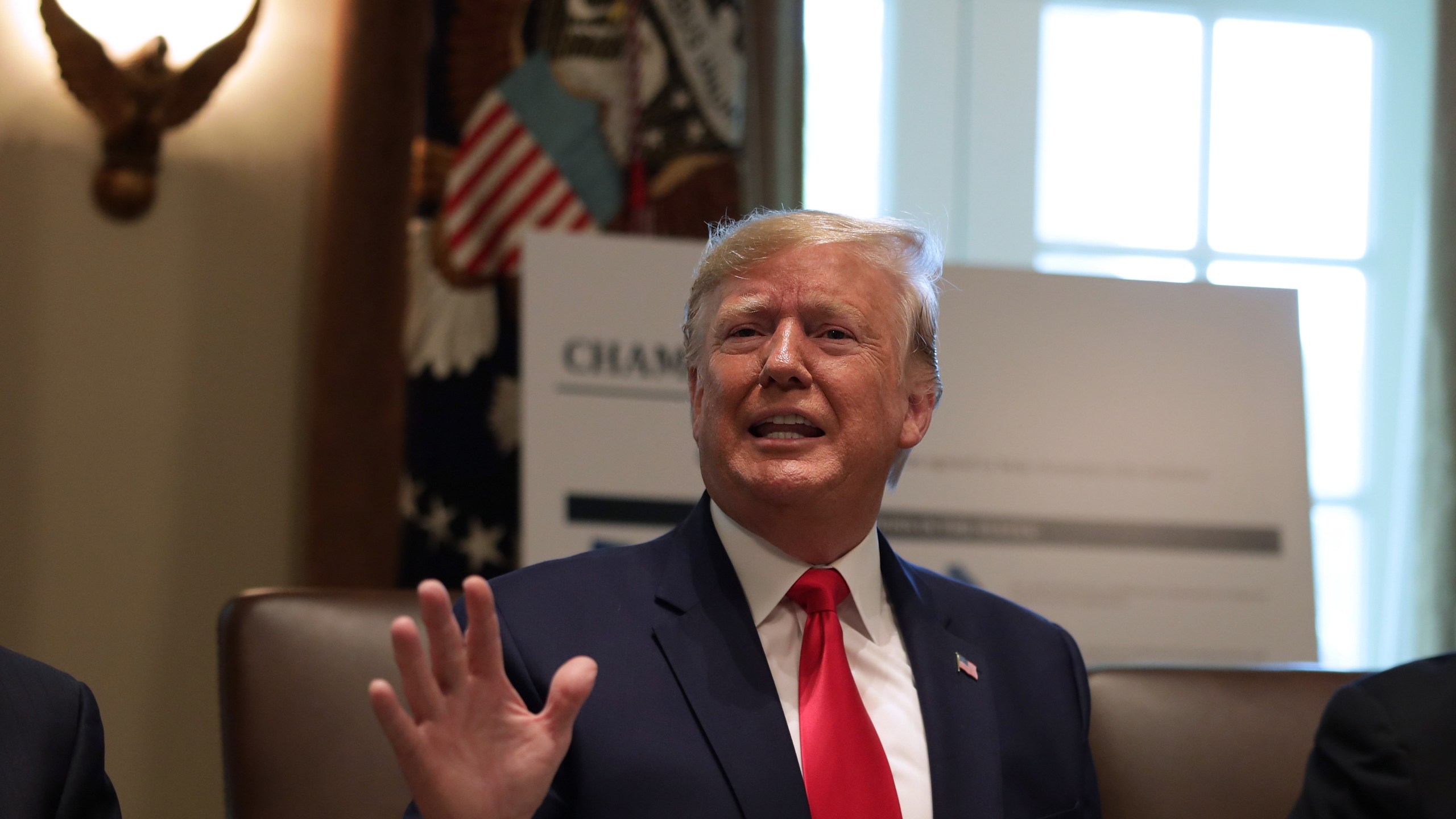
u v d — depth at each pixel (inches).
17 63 123.3
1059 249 160.4
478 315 129.0
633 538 118.0
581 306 120.3
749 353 61.0
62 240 124.1
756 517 60.7
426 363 127.2
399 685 64.5
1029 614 69.1
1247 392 132.3
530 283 119.4
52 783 50.9
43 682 53.4
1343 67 168.6
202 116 128.5
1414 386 153.0
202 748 124.6
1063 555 125.2
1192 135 164.7
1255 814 69.5
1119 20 163.8
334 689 63.7
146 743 123.0
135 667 123.5
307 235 131.3
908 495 123.0
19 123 123.2
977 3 160.6
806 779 55.6
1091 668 74.4
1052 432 127.2
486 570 126.9
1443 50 150.8
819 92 157.0
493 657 47.2
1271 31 167.0
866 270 62.6
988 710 61.6
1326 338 166.4
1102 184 162.2
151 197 126.3
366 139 127.6
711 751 55.6
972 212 159.0
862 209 156.9
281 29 131.4
